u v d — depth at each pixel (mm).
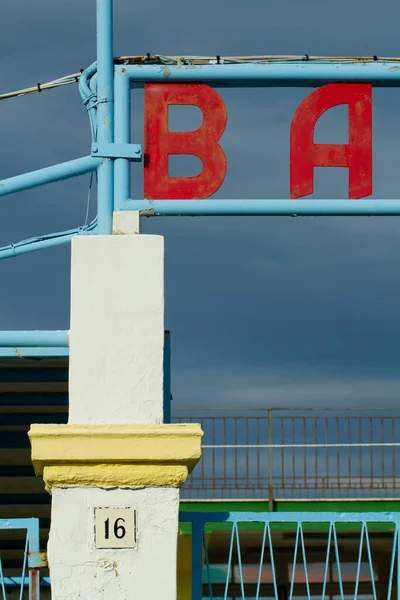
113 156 5973
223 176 6012
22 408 9805
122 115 6039
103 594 5188
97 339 5379
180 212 5969
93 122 6098
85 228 6742
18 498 9773
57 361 9555
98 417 5320
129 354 5371
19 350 7004
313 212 6004
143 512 5234
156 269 5434
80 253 5438
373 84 6191
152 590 5199
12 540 9641
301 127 6129
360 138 6105
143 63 6117
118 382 5352
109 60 6062
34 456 5152
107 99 6035
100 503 5227
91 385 5348
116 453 5168
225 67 6094
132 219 5719
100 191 5973
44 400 9820
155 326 5395
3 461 9781
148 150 6035
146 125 6047
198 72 6082
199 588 6074
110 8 6086
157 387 5352
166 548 5215
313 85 6227
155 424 5227
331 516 6105
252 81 6152
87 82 6270
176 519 5234
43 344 5789
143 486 5238
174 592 5203
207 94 6082
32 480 9789
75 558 5199
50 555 5199
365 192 6055
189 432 5195
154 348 5379
